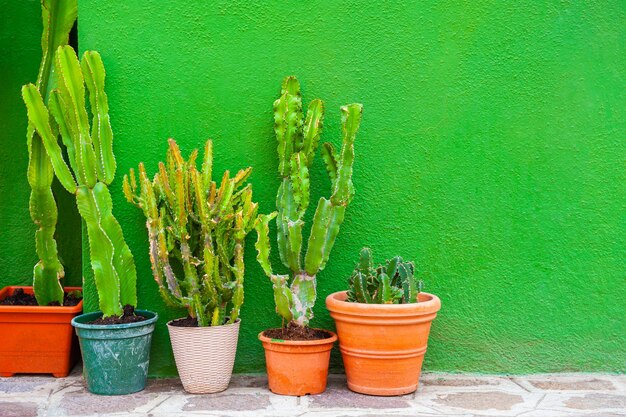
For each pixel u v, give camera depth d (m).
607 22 3.21
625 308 3.24
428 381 3.11
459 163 3.21
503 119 3.21
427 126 3.20
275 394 2.88
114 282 2.99
